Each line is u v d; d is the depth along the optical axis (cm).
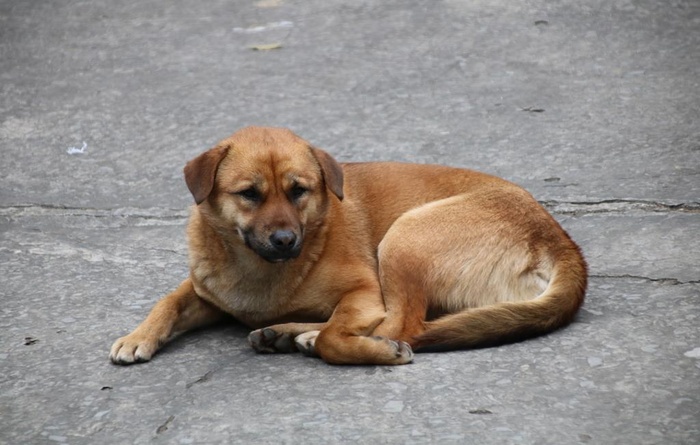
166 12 2045
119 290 1077
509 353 871
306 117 1554
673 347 865
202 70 1756
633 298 980
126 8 2075
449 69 1695
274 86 1675
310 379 845
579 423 752
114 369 888
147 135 1536
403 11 1948
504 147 1415
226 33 1912
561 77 1636
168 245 1205
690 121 1446
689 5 1866
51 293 1074
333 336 871
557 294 897
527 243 940
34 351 934
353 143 1459
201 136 1519
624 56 1694
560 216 1209
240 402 812
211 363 893
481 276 929
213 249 927
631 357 850
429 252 924
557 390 802
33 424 804
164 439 764
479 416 767
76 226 1275
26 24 2002
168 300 948
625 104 1522
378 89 1641
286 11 2002
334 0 2038
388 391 812
